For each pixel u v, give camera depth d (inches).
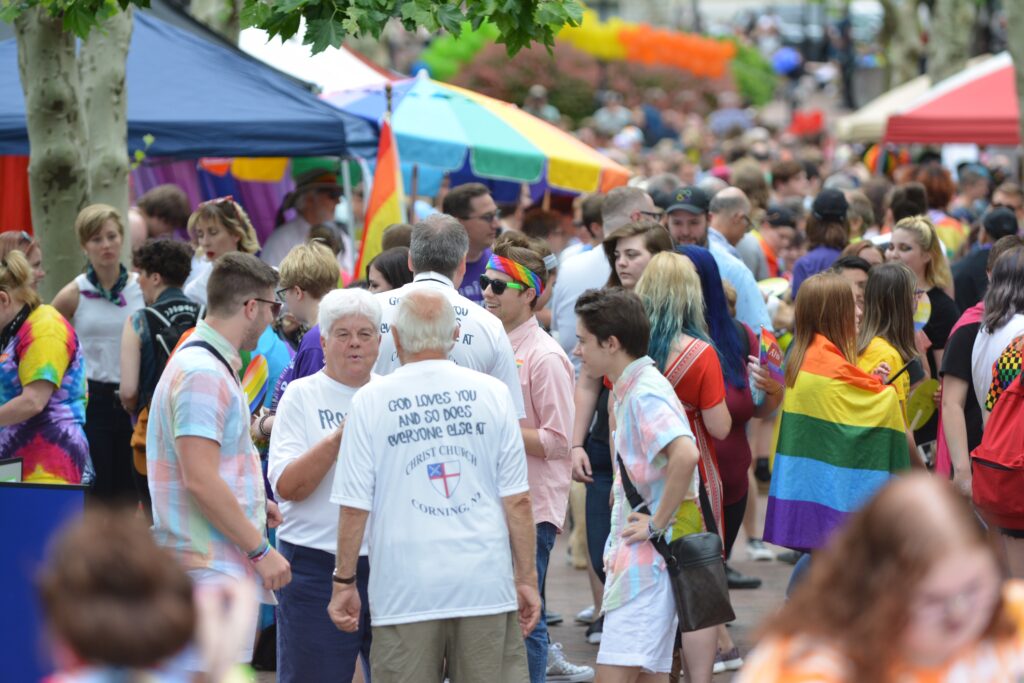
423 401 483.8
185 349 495.2
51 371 633.0
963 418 687.7
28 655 475.5
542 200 1529.3
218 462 486.9
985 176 1512.1
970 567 258.2
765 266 1042.1
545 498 605.0
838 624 264.7
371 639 521.7
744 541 1045.8
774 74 4456.2
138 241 956.6
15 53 977.5
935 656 265.1
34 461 640.4
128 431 782.5
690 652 563.8
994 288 653.9
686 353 601.6
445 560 476.1
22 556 479.2
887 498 266.1
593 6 5236.2
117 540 246.5
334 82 1307.8
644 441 542.9
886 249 904.3
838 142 2898.6
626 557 550.6
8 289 632.4
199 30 1123.3
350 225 1170.0
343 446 485.1
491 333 563.5
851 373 651.5
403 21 613.6
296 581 523.8
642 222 712.4
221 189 1328.7
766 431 1133.1
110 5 709.3
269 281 502.6
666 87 3607.3
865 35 4724.4
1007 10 1143.0
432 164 1165.7
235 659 281.3
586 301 559.2
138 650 239.9
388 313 573.0
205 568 494.0
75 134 826.2
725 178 1593.3
